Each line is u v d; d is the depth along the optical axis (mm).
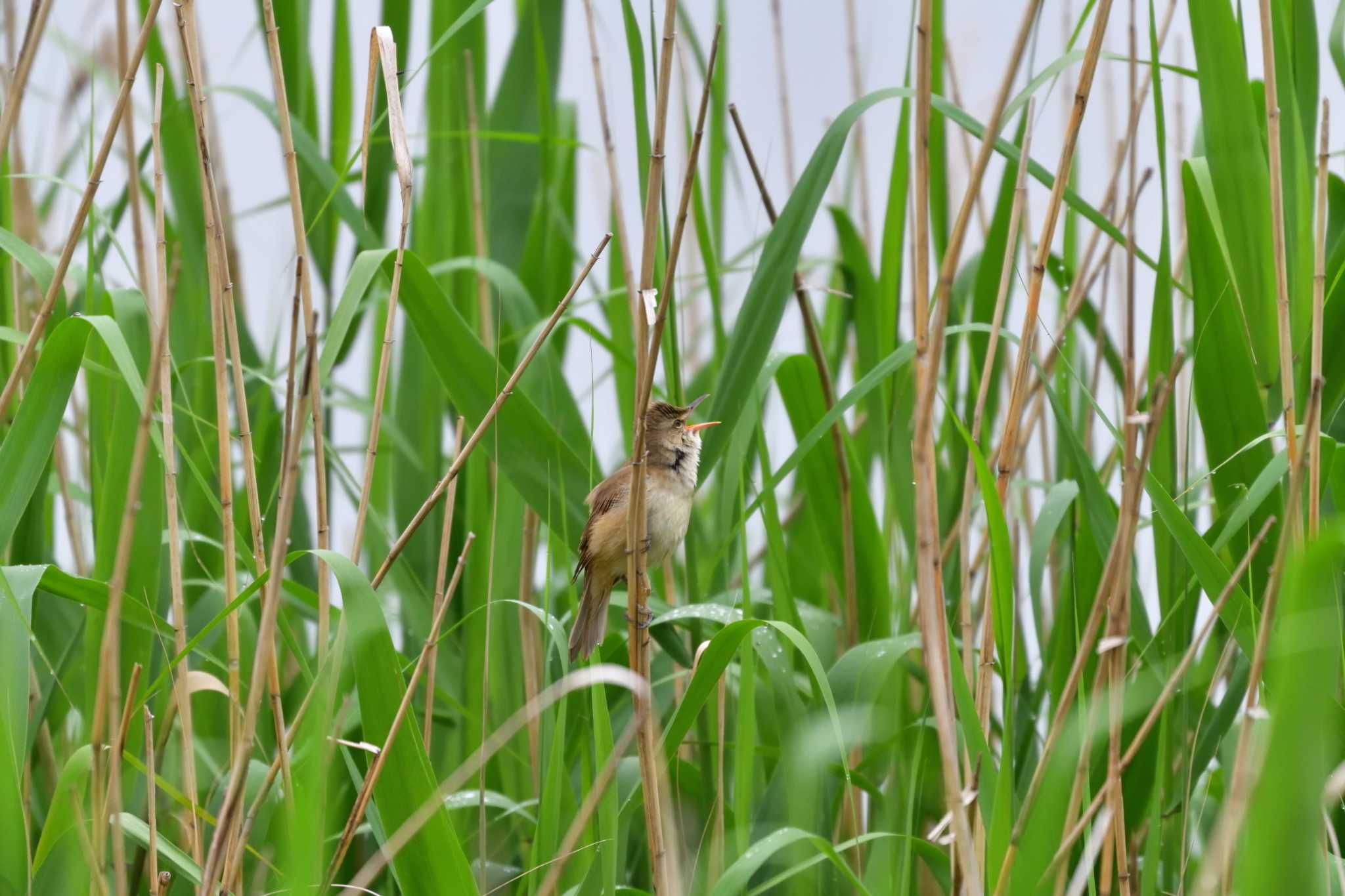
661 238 7512
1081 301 8336
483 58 9602
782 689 7160
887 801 7617
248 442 6652
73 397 9109
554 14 9508
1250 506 6082
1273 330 6801
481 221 8859
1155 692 6781
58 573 6117
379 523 8609
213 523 8852
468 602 8492
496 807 8406
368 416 9383
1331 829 5465
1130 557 5520
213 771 7859
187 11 6555
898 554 8453
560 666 8742
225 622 8484
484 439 7160
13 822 5652
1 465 6141
